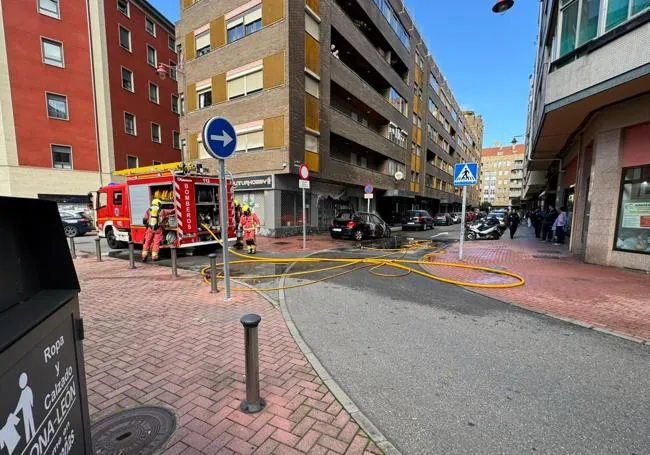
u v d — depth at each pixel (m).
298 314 5.09
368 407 2.75
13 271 1.46
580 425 2.53
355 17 21.83
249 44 17.00
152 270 8.34
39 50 19.44
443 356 3.68
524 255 11.08
